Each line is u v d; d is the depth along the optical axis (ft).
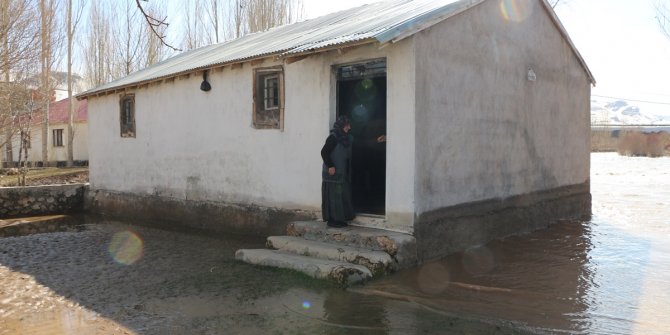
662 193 56.03
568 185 38.34
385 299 19.24
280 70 29.96
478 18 28.30
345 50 25.66
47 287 21.68
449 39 25.93
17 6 53.62
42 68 65.98
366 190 33.76
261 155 31.42
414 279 21.59
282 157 30.12
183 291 20.76
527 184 33.12
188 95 36.63
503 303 18.83
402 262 22.68
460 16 26.78
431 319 17.29
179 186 37.81
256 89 31.50
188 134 36.78
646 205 46.24
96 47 97.96
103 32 97.45
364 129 32.04
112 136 44.78
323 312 18.03
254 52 31.45
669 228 34.35
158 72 41.29
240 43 43.34
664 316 17.49
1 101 56.34
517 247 28.25
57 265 25.66
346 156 25.35
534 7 33.86
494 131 29.73
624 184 66.85
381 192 34.17
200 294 20.30
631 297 19.58
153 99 39.86
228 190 33.86
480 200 28.43
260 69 31.14
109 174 45.39
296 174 29.32
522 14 32.58
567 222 36.88
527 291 20.25
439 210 25.25
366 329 16.51
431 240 24.62
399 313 17.85
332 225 25.46
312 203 28.48
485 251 27.07
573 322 16.90
